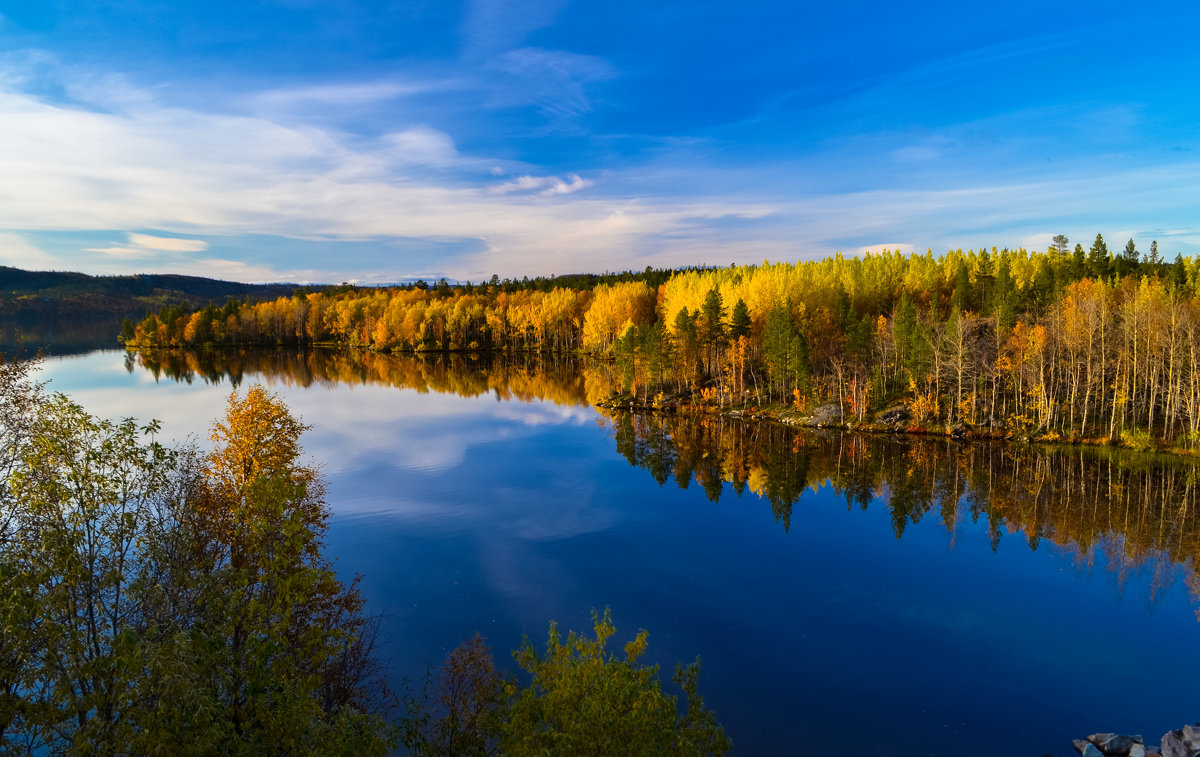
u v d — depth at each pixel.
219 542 28.12
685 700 26.77
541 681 17.25
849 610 35.66
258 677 15.02
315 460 69.81
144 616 15.80
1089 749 23.31
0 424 16.38
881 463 70.19
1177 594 37.88
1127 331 79.25
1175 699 27.20
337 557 42.50
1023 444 76.69
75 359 184.75
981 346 93.06
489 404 109.19
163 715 12.54
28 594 12.73
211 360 185.00
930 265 166.62
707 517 52.03
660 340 111.19
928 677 28.88
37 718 12.74
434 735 21.84
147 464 17.70
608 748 14.98
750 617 34.69
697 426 92.25
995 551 44.97
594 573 40.31
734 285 155.25
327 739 15.17
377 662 29.05
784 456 73.75
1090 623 34.25
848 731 24.88
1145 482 61.28
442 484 60.75
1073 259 135.75
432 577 39.25
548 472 65.88
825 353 106.38
